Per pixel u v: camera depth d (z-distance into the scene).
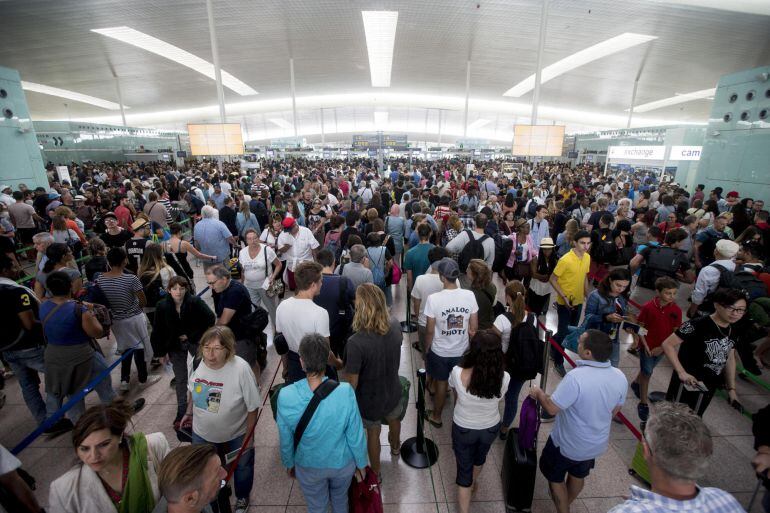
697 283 4.62
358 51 21.67
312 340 2.15
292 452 2.18
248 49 20.27
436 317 3.47
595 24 15.40
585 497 3.05
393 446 3.42
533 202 9.79
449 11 15.45
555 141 13.91
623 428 3.88
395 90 36.34
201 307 3.54
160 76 25.28
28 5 13.45
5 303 3.38
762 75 11.41
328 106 41.66
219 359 2.52
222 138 13.59
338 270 5.26
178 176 17.66
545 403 2.57
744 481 3.25
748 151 12.07
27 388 3.66
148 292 4.70
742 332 3.13
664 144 19.27
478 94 36.31
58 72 22.78
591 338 2.45
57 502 1.67
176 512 1.59
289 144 42.09
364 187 13.62
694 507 1.41
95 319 3.46
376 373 2.81
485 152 35.88
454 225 6.22
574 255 4.63
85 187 13.09
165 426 3.87
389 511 2.92
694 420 1.49
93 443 1.61
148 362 4.95
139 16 14.87
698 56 18.45
